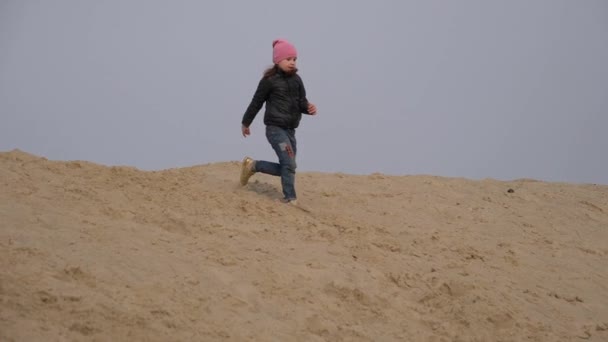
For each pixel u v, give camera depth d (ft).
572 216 36.06
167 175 32.09
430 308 23.52
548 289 27.17
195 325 19.16
